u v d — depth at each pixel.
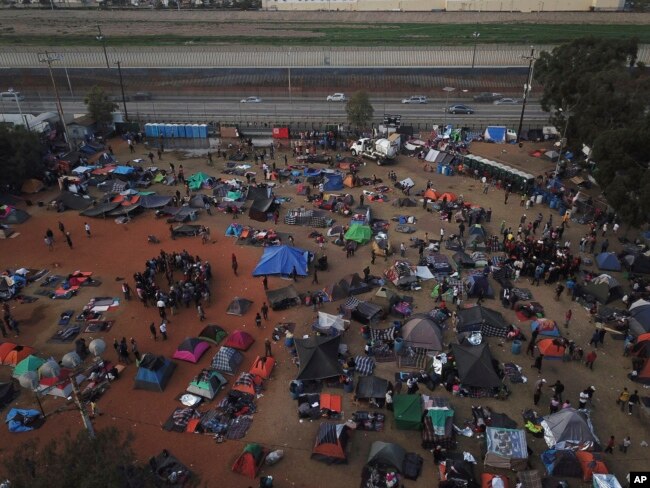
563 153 74.06
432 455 30.00
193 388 34.16
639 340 37.19
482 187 66.19
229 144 80.75
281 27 173.12
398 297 42.97
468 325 39.41
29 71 112.06
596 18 174.88
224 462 29.47
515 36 145.75
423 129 86.06
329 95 103.69
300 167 71.50
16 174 61.50
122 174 66.31
